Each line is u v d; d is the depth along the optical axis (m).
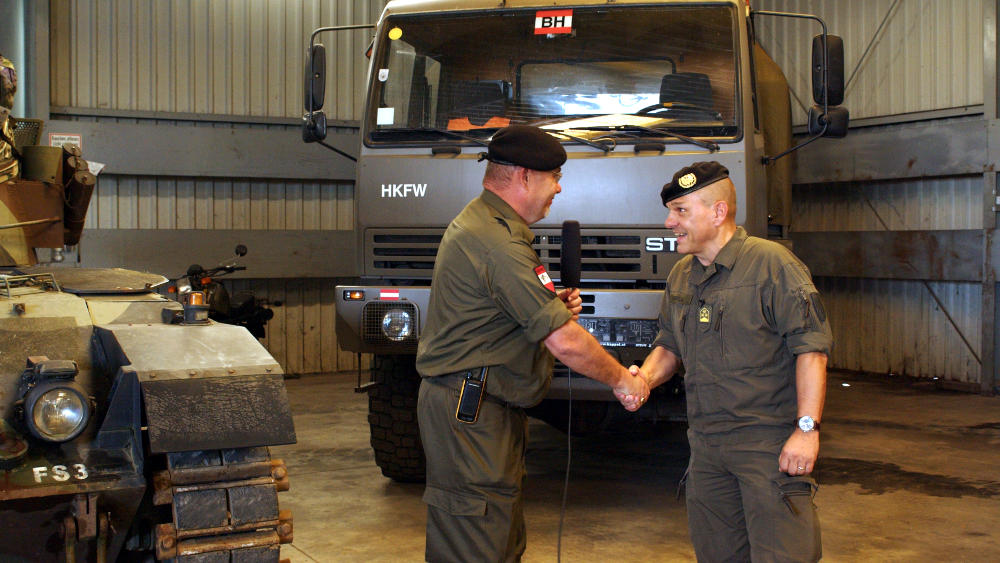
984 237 8.75
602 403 5.53
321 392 9.36
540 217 3.12
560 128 5.01
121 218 9.57
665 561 4.36
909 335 9.77
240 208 10.04
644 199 4.82
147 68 9.59
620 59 5.04
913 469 6.14
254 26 9.98
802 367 2.82
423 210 5.01
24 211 4.06
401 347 4.98
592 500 5.43
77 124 9.18
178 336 2.86
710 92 4.90
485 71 5.14
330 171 10.19
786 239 6.49
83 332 2.97
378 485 5.83
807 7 10.37
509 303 2.89
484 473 2.88
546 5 5.18
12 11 8.88
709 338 2.97
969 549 4.52
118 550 2.58
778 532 2.79
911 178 9.60
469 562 2.90
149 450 2.51
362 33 10.41
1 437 2.46
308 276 10.14
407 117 5.14
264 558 2.48
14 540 2.45
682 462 6.43
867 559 4.38
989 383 8.87
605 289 4.87
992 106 8.81
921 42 9.46
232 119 9.91
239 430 2.48
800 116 10.42
